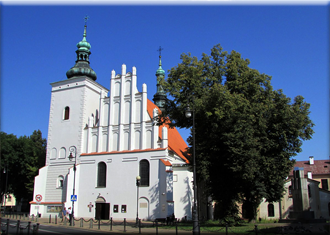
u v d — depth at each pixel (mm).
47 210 47312
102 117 48844
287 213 50906
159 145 44344
